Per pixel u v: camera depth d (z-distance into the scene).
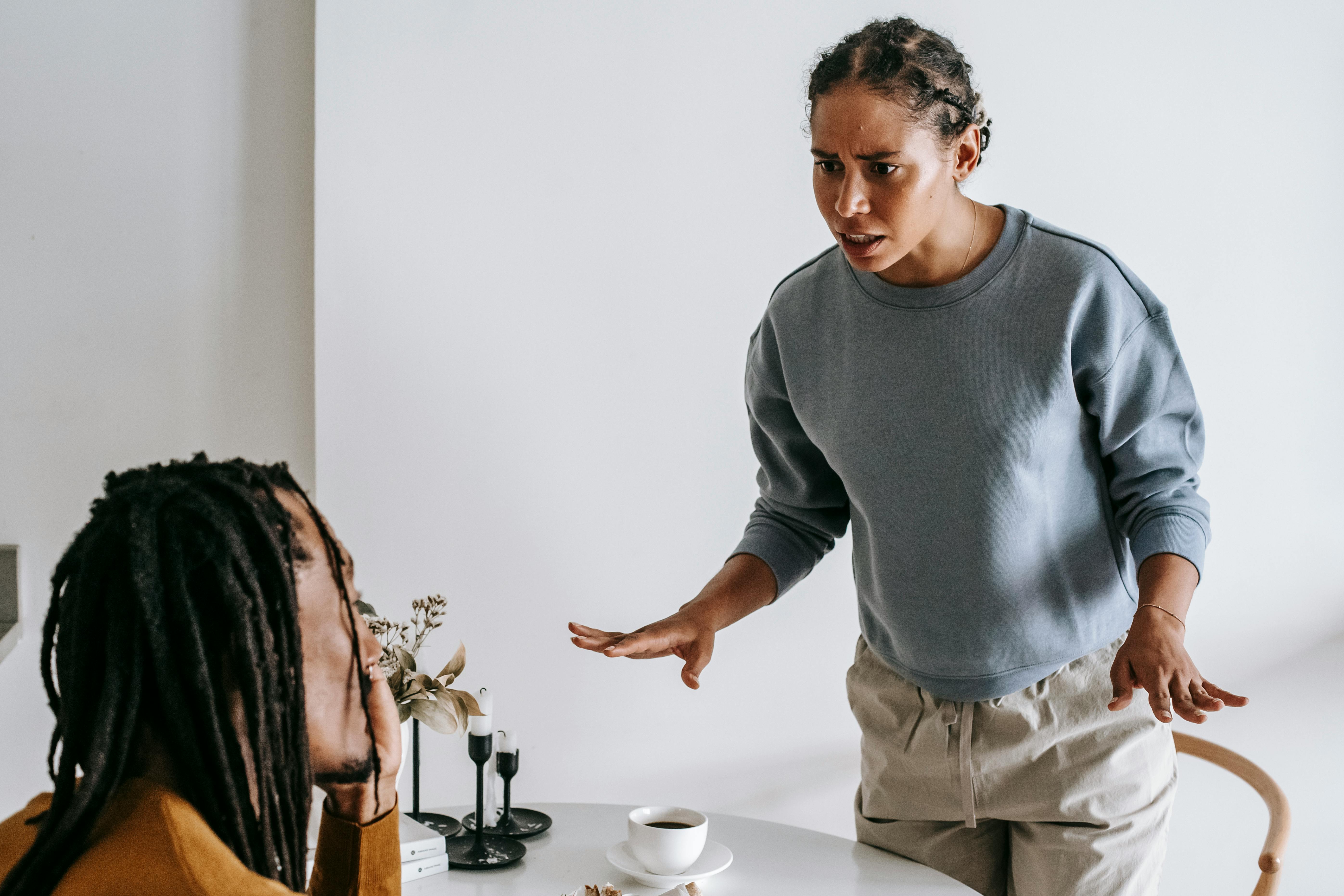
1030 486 1.22
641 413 1.86
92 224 1.83
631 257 1.85
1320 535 1.91
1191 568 1.17
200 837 0.58
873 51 1.08
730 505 1.88
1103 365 1.20
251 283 1.86
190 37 1.83
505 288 1.83
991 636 1.25
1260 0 1.86
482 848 1.22
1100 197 1.87
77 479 1.83
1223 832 1.92
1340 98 1.87
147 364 1.84
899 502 1.28
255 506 0.63
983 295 1.21
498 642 1.85
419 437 1.82
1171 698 1.05
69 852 0.58
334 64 1.78
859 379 1.29
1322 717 1.91
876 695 1.38
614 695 1.88
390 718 0.78
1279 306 1.88
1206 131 1.87
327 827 0.77
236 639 0.60
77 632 0.60
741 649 1.89
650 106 1.84
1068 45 1.85
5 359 1.81
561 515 1.85
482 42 1.81
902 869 1.20
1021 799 1.28
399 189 1.80
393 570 1.82
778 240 1.87
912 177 1.08
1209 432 1.89
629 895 1.11
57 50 1.81
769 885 1.15
